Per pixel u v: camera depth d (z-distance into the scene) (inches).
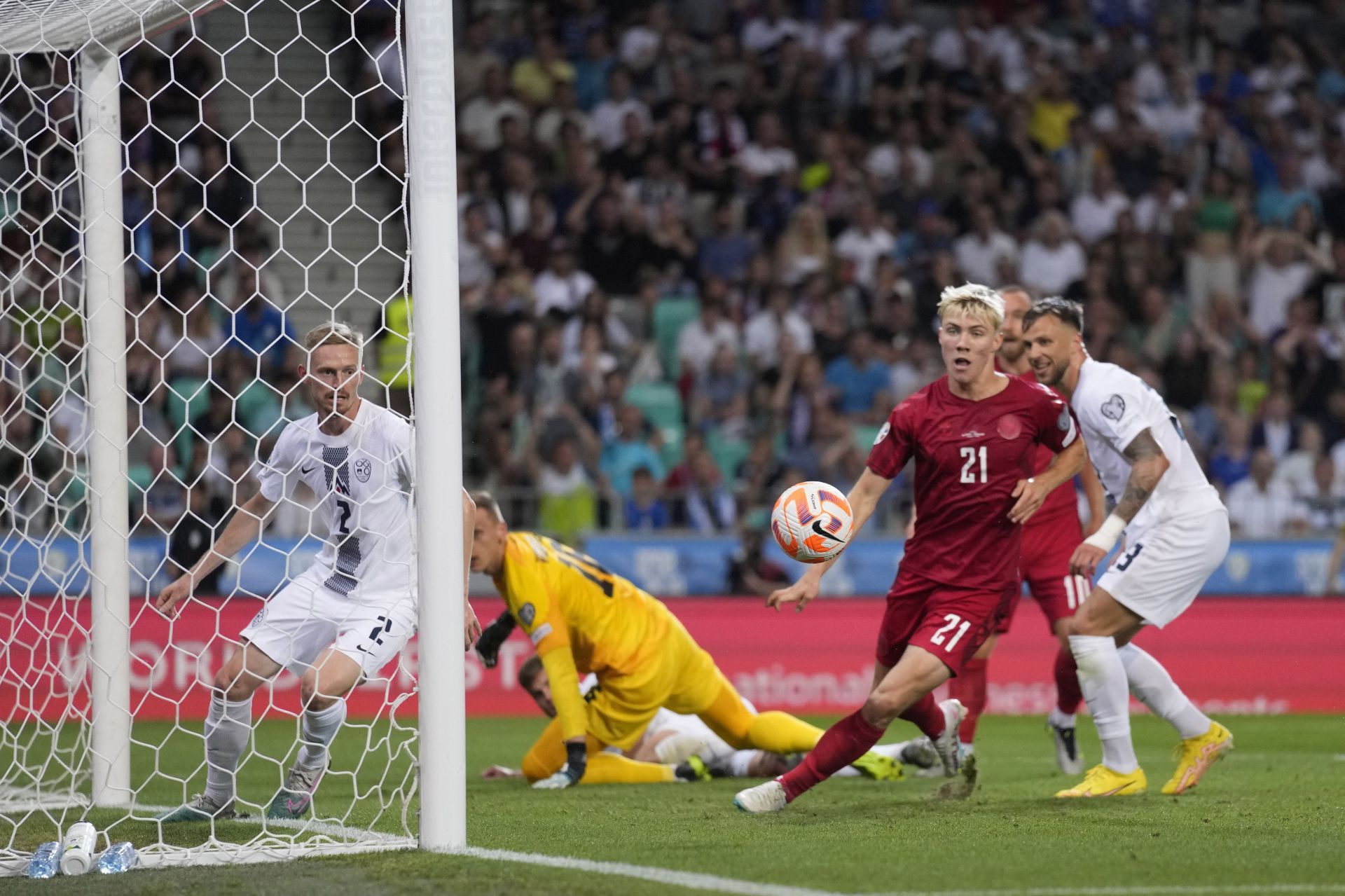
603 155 2273.6
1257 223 2420.0
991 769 1050.7
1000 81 2437.3
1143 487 783.1
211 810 751.1
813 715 1582.2
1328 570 1676.9
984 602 750.5
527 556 901.8
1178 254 2303.2
